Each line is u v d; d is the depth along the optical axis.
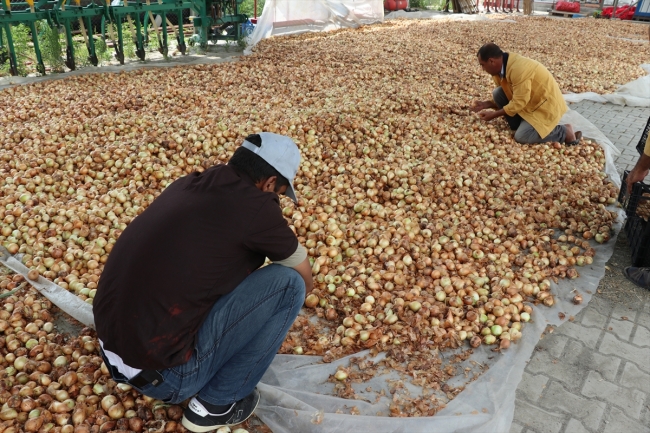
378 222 4.17
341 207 4.36
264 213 1.98
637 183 3.81
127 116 5.95
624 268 3.78
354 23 14.52
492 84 8.54
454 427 2.37
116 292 1.90
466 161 5.36
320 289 3.39
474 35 13.59
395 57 10.06
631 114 7.77
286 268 2.21
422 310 3.10
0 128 5.59
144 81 7.66
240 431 2.37
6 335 2.92
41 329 2.95
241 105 6.47
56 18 8.06
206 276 1.93
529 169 5.36
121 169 4.75
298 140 5.44
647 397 2.67
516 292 3.34
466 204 4.55
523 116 5.84
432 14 18.36
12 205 4.11
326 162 5.19
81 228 3.86
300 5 12.83
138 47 9.27
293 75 8.25
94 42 9.10
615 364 2.89
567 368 2.86
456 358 2.89
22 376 2.57
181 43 10.03
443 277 3.44
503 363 2.83
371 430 2.34
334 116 5.98
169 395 2.12
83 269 3.52
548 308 3.32
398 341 2.94
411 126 6.07
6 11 7.59
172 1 9.55
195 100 6.71
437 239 3.94
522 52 11.63
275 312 2.19
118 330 1.90
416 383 2.68
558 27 16.41
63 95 6.81
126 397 2.46
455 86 8.09
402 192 4.61
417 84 8.12
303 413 2.41
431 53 10.73
